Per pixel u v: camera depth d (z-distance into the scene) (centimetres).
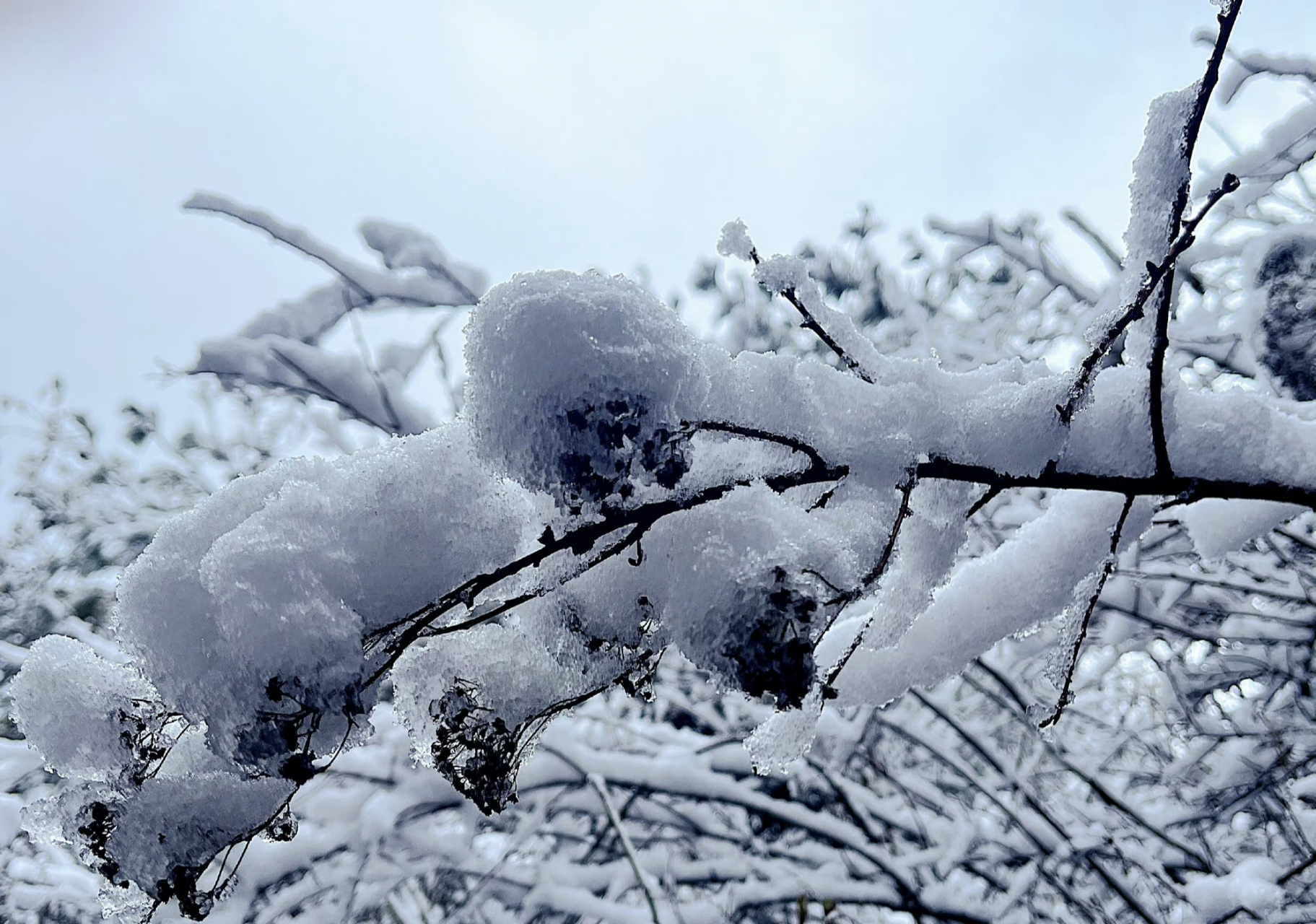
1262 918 136
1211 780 172
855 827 167
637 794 152
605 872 152
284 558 56
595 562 58
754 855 166
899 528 64
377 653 57
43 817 58
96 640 175
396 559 58
